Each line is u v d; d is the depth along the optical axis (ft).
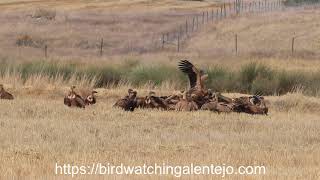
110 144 183.32
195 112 268.62
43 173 141.59
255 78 389.60
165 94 338.95
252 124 236.02
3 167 144.66
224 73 399.24
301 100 315.58
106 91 339.98
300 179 137.69
